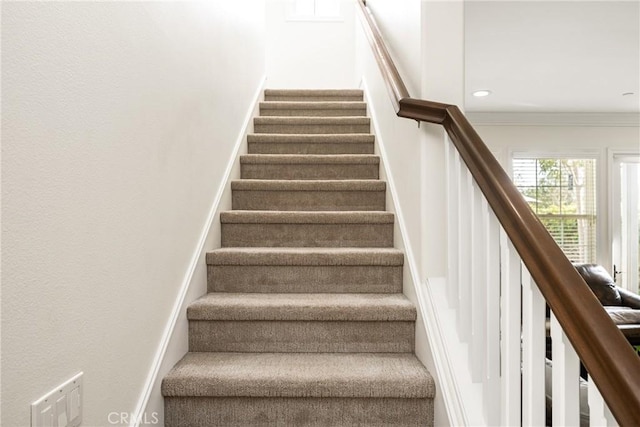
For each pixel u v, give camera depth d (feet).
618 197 19.58
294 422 5.12
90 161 3.49
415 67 6.11
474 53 11.77
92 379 3.55
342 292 6.93
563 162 19.62
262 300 6.31
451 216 5.29
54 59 3.03
